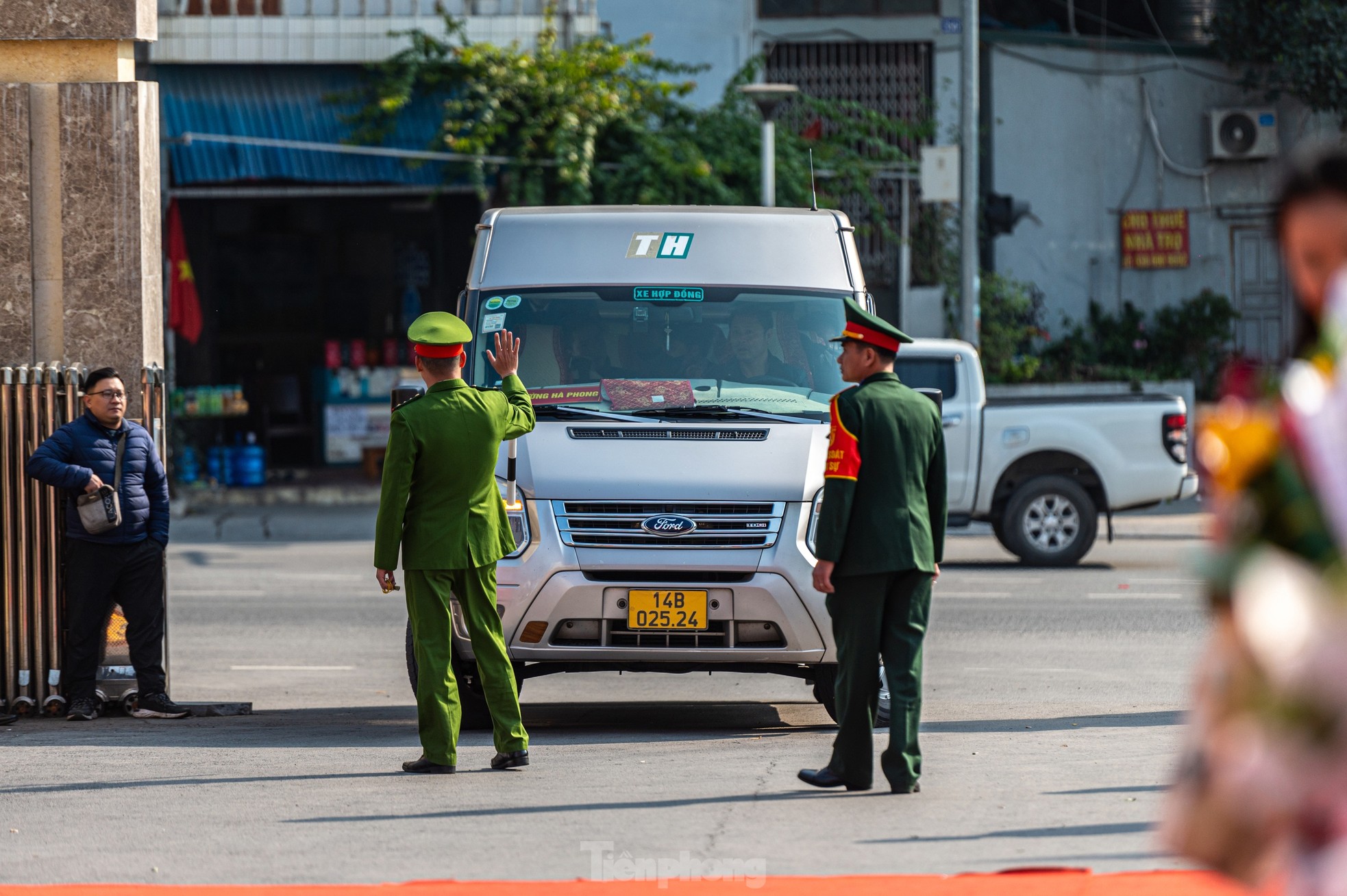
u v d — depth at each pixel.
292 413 54.44
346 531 44.88
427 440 15.57
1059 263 58.25
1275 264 59.28
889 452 13.96
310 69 49.62
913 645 14.08
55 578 20.41
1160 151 58.66
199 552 40.41
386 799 14.12
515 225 21.02
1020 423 36.25
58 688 20.50
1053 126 58.00
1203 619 28.86
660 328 19.95
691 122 53.06
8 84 20.95
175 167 47.50
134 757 16.69
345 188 49.94
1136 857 11.24
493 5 50.97
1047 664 24.20
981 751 16.34
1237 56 57.84
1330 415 5.50
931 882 10.52
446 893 10.58
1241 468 5.58
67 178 20.94
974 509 36.47
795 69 57.19
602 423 18.70
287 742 17.84
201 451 52.75
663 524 17.78
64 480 19.72
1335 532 5.44
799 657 17.91
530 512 17.97
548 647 17.88
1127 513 48.44
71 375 20.47
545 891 10.58
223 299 53.72
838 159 54.00
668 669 18.45
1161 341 57.81
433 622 15.70
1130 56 58.44
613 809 13.47
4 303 21.03
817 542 13.95
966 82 46.44
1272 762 5.06
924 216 56.22
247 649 26.88
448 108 48.91
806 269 20.58
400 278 54.53
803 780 14.28
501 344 16.86
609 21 56.16
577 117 49.44
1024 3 58.69
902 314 55.94
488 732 18.97
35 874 11.48
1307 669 4.98
